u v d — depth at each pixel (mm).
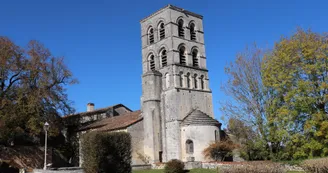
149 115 48562
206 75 53250
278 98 33969
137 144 47312
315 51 32344
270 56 35219
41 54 48938
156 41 52969
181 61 51594
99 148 27312
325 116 31078
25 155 47531
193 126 45750
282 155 33188
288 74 33188
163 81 50625
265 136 34750
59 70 51219
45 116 47219
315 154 31297
